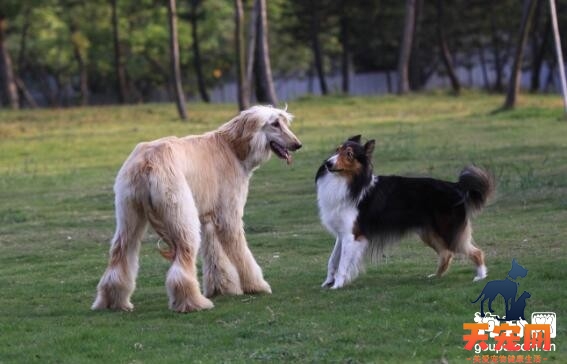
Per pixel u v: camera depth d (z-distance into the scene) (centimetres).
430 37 5097
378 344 754
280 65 5441
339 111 3566
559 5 4756
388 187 988
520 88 4831
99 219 1638
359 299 910
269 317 858
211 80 5447
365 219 977
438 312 840
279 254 1244
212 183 960
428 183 990
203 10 4428
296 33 4984
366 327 800
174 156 916
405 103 3791
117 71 4422
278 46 5272
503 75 5719
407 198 984
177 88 3366
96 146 2755
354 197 972
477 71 6322
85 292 1049
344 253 973
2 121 3403
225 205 977
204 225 968
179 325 850
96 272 1182
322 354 730
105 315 902
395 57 5531
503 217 1390
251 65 3400
